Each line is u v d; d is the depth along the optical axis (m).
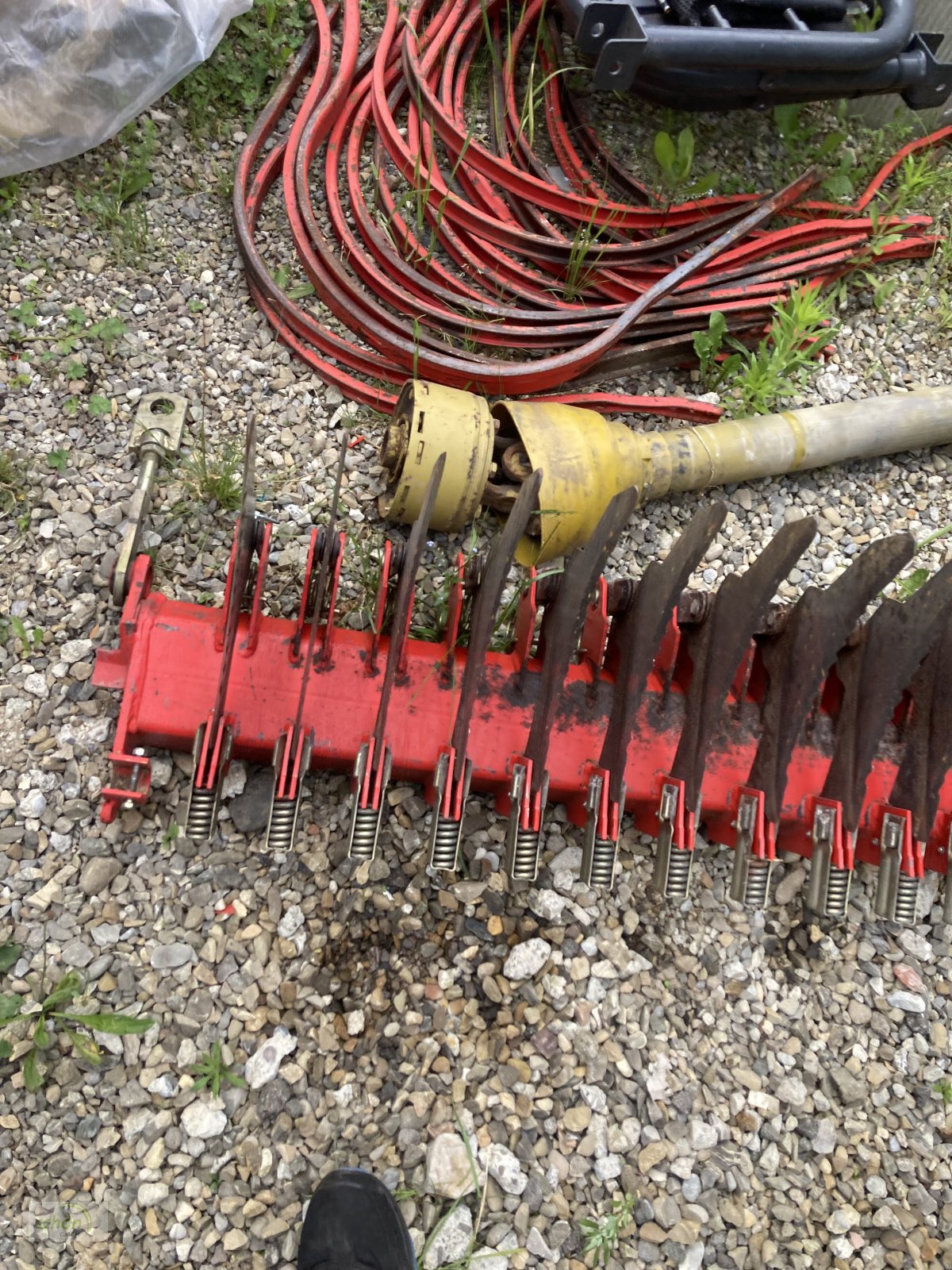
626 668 0.86
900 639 0.84
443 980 0.89
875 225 1.27
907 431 1.17
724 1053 0.91
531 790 0.83
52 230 1.12
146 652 0.84
